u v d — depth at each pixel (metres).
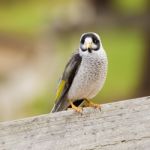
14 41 25.58
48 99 20.61
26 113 19.84
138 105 6.50
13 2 29.64
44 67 21.98
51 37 20.91
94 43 8.30
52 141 6.47
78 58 8.37
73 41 20.38
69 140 6.47
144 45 20.86
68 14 20.47
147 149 6.36
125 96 21.47
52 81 21.23
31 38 25.88
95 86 8.38
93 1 20.31
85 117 6.52
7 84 21.42
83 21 20.03
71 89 8.42
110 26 20.19
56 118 6.53
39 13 28.36
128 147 6.39
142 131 6.42
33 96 20.64
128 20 20.17
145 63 20.55
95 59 8.27
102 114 6.52
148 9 20.17
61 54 21.06
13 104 20.08
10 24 28.16
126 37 23.98
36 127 6.51
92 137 6.46
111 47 25.05
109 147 6.42
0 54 24.08
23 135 6.50
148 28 20.22
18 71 22.45
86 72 8.30
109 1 20.36
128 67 24.48
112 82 22.91
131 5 26.95
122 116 6.49
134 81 22.78
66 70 8.45
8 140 6.50
